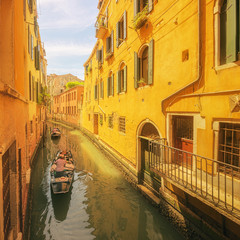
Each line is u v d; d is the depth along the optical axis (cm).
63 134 2584
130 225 641
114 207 743
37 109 1712
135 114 854
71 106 3453
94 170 1145
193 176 496
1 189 270
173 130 604
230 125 410
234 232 392
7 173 404
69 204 777
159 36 645
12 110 400
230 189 402
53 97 5328
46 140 2156
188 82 514
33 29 1362
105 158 1370
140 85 801
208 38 445
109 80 1328
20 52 595
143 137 787
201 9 463
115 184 938
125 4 942
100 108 1563
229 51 400
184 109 527
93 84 1952
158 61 654
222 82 410
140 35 780
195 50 488
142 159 838
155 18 666
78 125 2981
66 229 626
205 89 454
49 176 1084
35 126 1462
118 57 1077
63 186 834
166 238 566
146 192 755
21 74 625
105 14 1353
